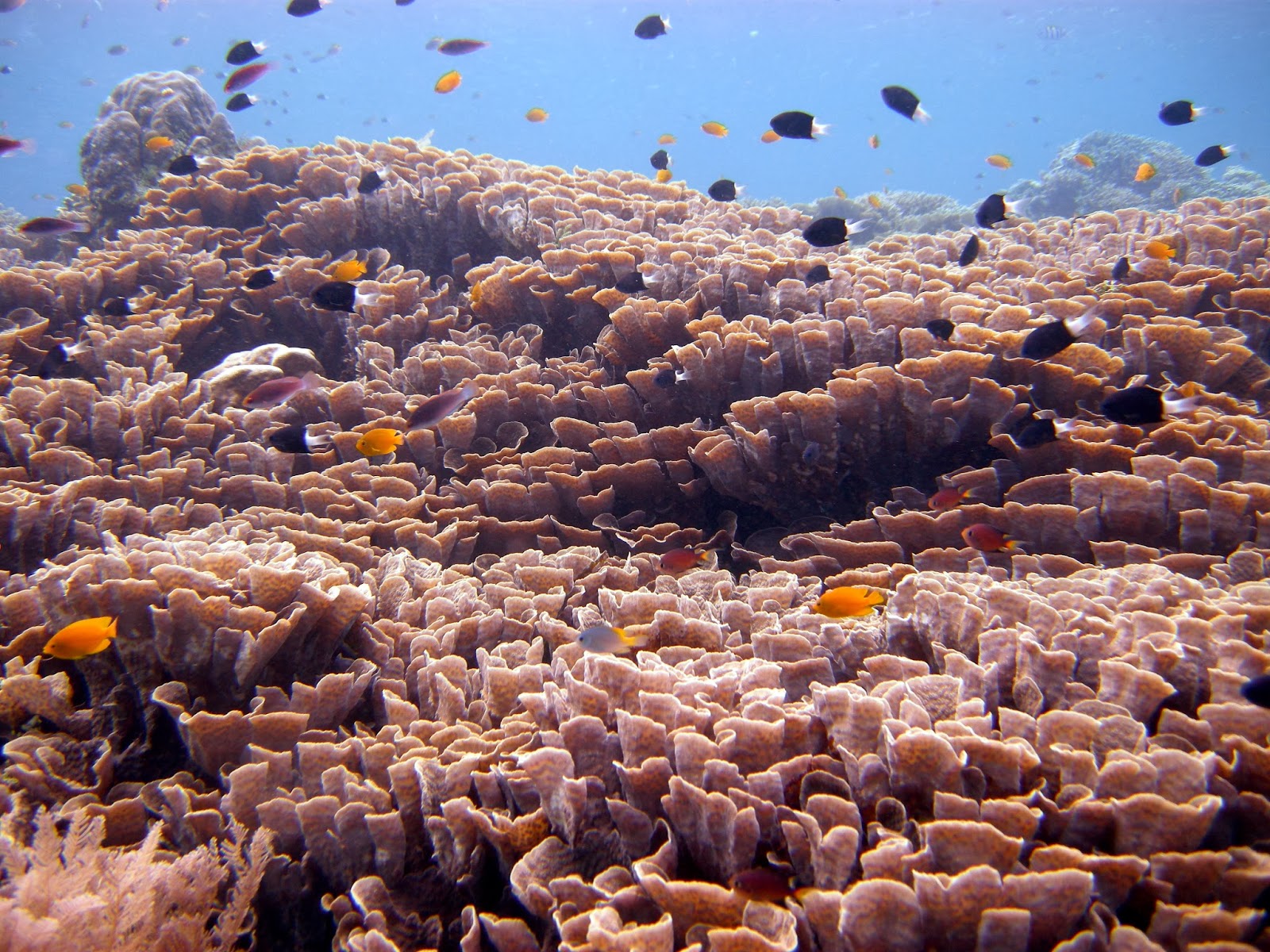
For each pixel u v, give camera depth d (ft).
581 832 6.47
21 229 20.47
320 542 11.78
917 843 5.56
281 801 7.17
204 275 21.07
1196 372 12.99
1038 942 4.90
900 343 13.48
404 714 8.48
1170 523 10.34
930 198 61.67
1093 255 18.81
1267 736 5.96
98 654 8.80
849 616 8.53
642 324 15.62
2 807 7.57
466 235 22.34
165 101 34.63
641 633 8.71
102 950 5.77
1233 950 4.40
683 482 14.15
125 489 13.76
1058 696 6.98
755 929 5.22
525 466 14.44
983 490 12.32
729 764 5.88
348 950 6.15
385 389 16.92
